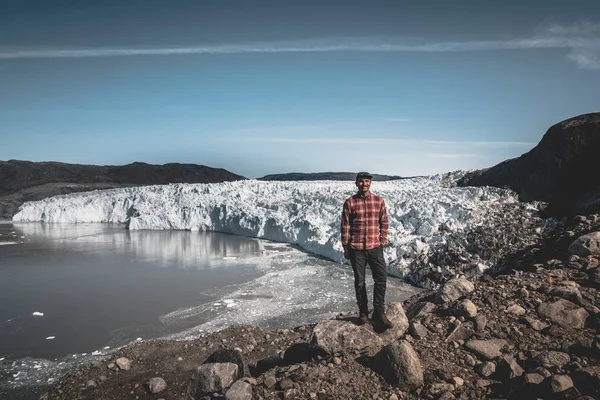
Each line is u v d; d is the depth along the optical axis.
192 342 6.75
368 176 4.32
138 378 5.81
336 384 3.53
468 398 3.37
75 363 7.23
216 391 3.93
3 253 17.66
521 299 4.67
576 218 9.15
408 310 5.39
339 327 4.34
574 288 4.65
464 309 4.46
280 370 3.91
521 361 3.74
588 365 3.47
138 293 11.43
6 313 9.88
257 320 9.13
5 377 6.75
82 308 10.22
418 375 3.50
